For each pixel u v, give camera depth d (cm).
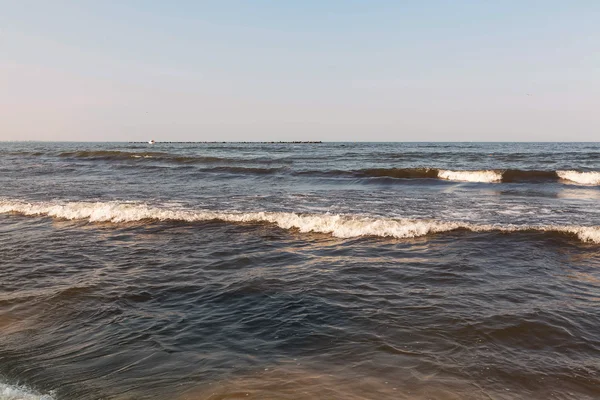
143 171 2309
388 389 307
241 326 428
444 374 329
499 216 1046
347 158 3316
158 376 330
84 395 304
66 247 762
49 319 448
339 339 396
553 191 1572
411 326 423
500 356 360
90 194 1432
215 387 312
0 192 1477
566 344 382
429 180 1838
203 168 2338
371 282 564
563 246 738
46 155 3700
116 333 413
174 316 455
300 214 1008
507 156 3353
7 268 633
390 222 884
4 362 356
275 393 302
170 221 983
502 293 516
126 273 610
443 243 773
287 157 3456
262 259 684
